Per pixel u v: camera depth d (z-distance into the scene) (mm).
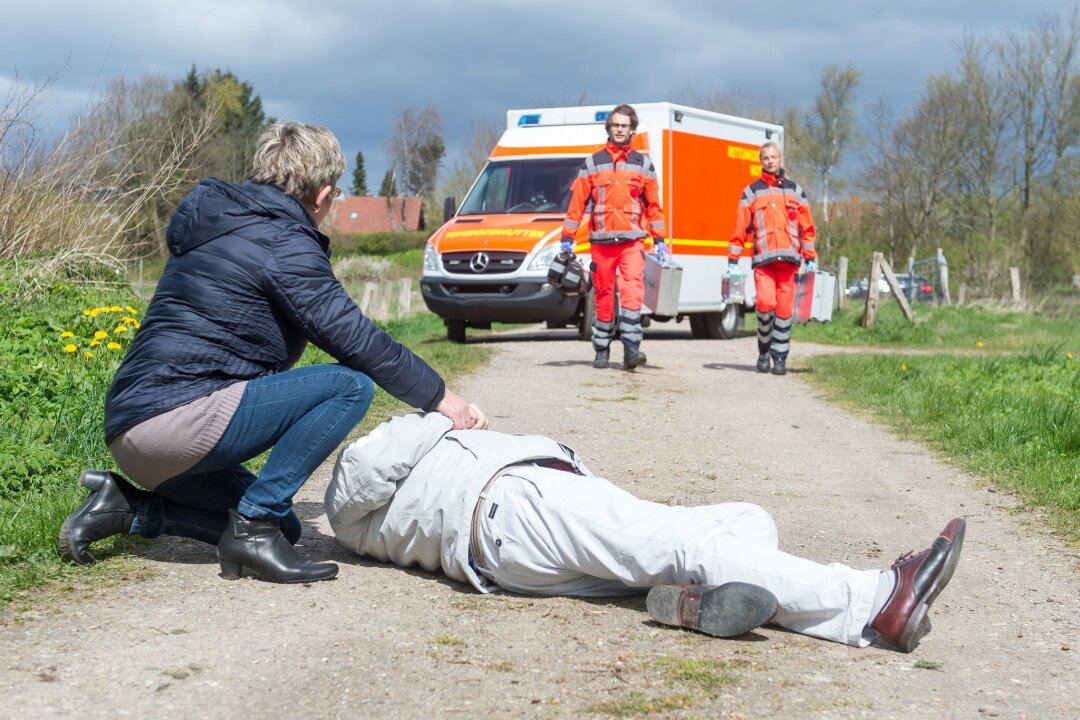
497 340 16094
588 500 3434
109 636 3152
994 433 6918
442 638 3203
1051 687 2949
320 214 3910
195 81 67625
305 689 2801
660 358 12695
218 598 3561
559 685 2846
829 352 14125
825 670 3002
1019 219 44531
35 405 5840
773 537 3363
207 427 3582
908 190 47844
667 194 15023
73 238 10922
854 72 54031
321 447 3734
